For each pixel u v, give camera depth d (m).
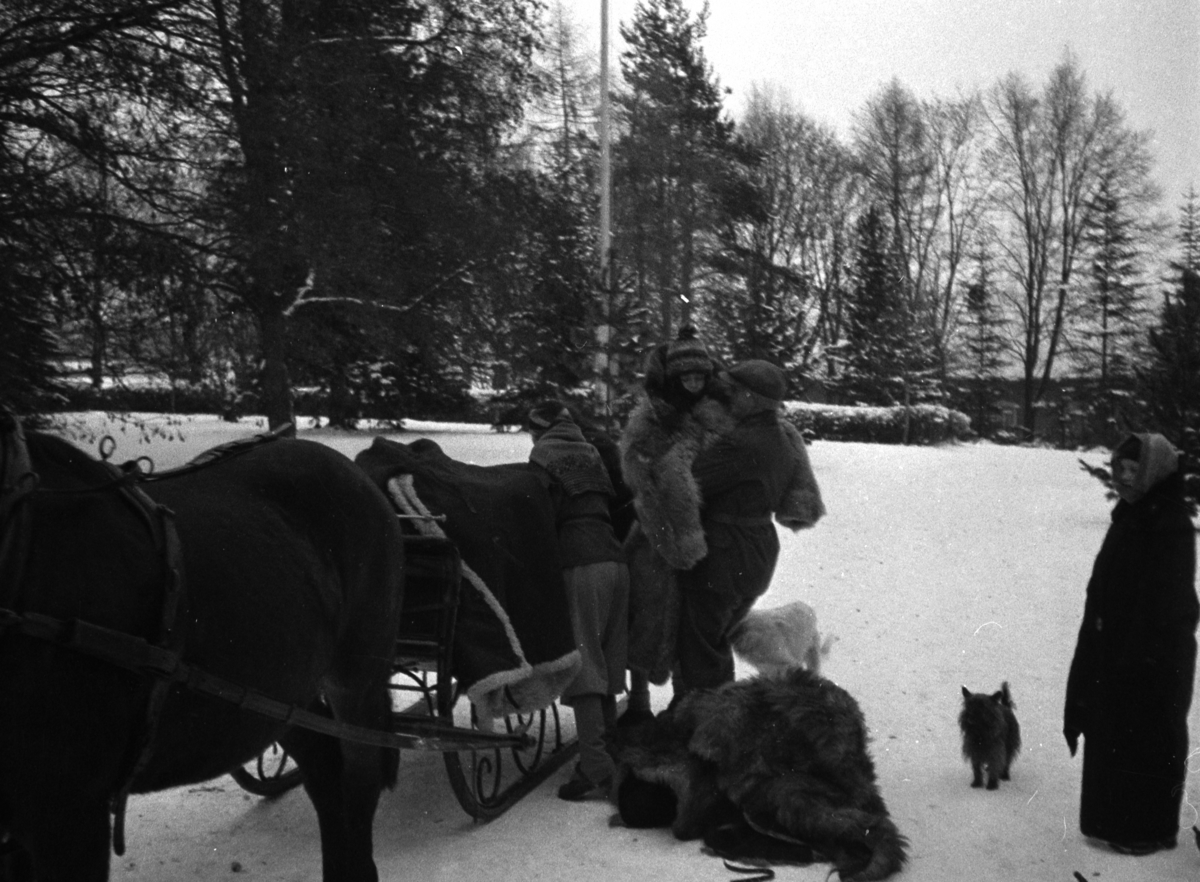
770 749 5.18
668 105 44.72
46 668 3.26
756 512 6.33
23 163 15.20
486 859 5.09
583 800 5.92
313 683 4.22
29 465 3.37
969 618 10.14
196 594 3.71
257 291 19.41
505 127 22.80
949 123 56.53
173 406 24.92
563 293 22.11
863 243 49.91
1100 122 51.75
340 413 25.70
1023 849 5.20
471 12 21.98
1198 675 7.88
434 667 5.75
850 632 9.59
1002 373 57.19
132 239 16.83
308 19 18.78
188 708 3.69
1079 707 5.36
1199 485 13.01
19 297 15.58
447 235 21.58
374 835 5.42
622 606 6.23
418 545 5.21
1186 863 5.09
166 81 15.82
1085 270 51.62
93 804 3.38
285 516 4.30
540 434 6.57
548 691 5.55
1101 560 5.35
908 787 6.02
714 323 44.81
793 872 4.90
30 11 14.92
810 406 39.00
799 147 57.22
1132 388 17.39
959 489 20.03
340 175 18.45
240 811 5.73
